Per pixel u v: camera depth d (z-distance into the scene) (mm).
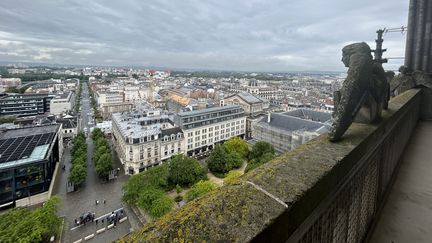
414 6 27016
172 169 56812
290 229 3922
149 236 2965
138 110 102000
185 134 79938
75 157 69062
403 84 26125
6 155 55406
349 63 8688
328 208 5500
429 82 26047
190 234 2969
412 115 20859
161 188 50250
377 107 9867
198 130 84250
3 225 35625
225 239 2943
